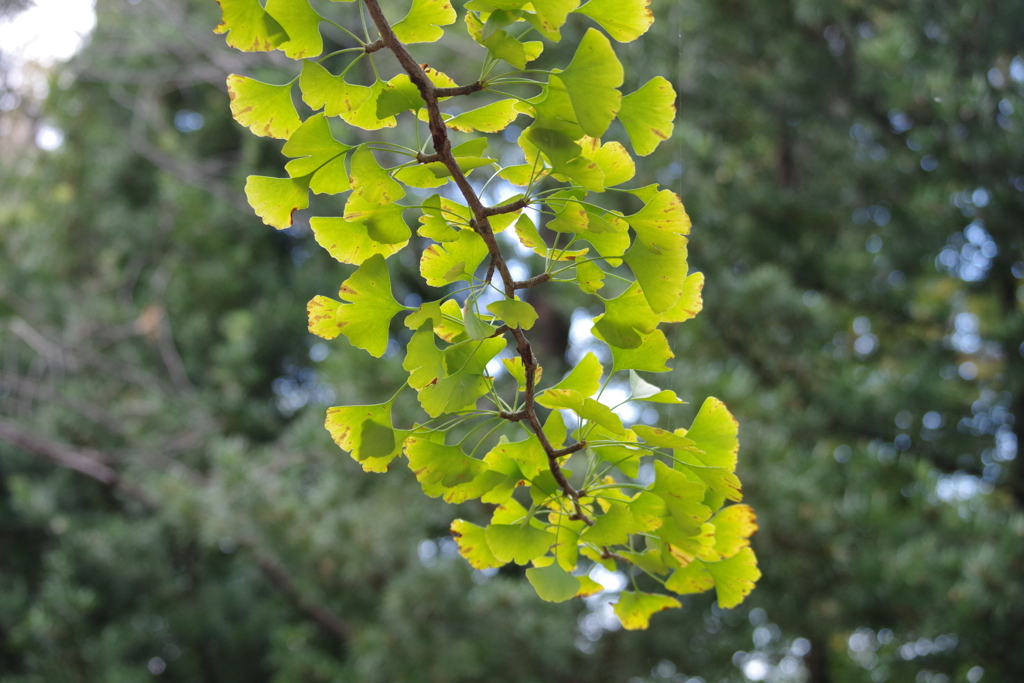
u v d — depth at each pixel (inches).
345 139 274.5
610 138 230.1
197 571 305.4
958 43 205.3
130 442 300.4
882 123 247.0
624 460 55.1
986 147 197.5
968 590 165.2
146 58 375.6
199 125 426.0
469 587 210.8
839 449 230.2
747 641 232.8
